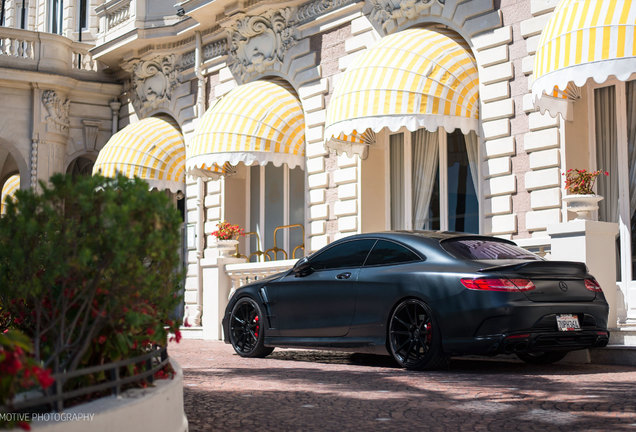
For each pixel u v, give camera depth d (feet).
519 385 25.18
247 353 36.70
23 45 78.48
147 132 70.69
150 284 15.88
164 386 15.97
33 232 14.75
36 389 16.96
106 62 78.69
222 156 57.00
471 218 47.09
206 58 67.67
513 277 27.61
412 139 51.13
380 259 31.37
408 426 18.89
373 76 45.39
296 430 18.54
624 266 39.24
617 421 19.16
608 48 33.27
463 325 27.76
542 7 42.09
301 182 61.21
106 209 14.53
